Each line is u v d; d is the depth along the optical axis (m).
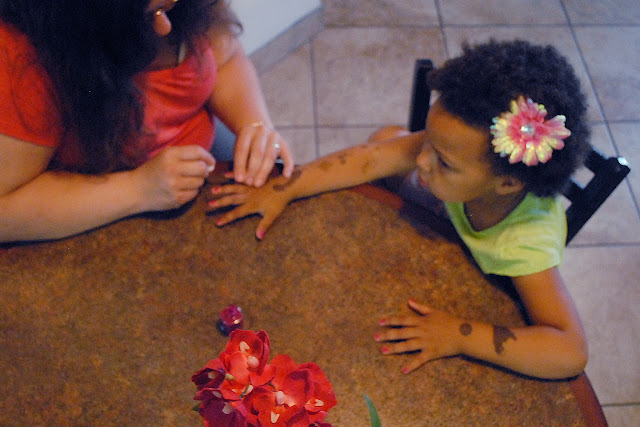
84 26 0.66
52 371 0.72
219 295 0.78
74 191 0.81
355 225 0.84
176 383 0.72
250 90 1.08
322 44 1.94
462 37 1.97
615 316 1.51
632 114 1.83
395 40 1.95
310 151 1.75
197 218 0.84
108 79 0.72
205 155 0.86
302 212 0.86
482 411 0.71
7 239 0.81
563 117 0.68
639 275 1.56
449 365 0.75
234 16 0.99
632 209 1.66
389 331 0.75
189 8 0.80
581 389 0.73
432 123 0.74
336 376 0.73
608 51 1.95
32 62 0.70
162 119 0.94
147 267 0.80
